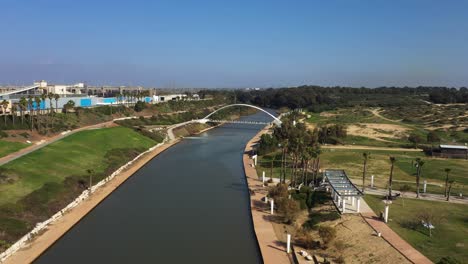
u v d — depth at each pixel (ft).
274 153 416.87
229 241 199.62
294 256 176.45
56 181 262.06
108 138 428.15
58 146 351.25
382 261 160.45
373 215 210.79
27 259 171.12
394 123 641.40
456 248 167.63
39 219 208.74
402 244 171.53
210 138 595.88
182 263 174.29
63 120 479.82
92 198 262.26
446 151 393.70
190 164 393.09
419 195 254.47
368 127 584.40
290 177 318.65
